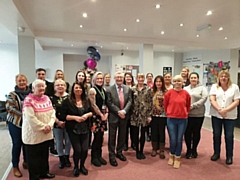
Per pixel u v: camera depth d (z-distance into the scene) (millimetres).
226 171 2807
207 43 7695
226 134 3045
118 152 3197
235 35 6301
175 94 2930
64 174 2686
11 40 6984
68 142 2891
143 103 3115
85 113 2645
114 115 2969
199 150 3607
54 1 3410
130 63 9695
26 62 5422
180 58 10633
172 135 2955
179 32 5848
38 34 5570
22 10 3738
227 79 2973
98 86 2941
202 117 3178
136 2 3451
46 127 2330
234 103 2916
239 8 3764
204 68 9211
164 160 3164
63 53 8641
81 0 3367
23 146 2707
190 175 2688
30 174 2418
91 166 2932
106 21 4691
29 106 2258
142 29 5496
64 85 2830
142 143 3213
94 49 8156
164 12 4016
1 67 7754
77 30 5625
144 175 2680
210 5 3605
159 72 10086
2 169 2906
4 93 7824
